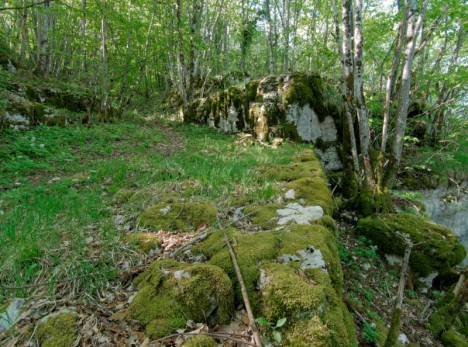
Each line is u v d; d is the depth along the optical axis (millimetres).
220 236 2824
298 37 14141
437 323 3545
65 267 2445
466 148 10664
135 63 12164
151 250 2816
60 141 7426
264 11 15195
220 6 14328
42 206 3580
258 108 9047
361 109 5465
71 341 1773
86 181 5031
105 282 2357
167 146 8086
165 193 4297
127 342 1816
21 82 10367
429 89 9906
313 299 1849
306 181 4586
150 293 2113
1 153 6000
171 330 1860
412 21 5070
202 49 12812
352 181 6270
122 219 3523
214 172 4855
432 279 4488
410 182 8289
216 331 1932
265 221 3324
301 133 8516
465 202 8727
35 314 2008
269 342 1784
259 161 6254
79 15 9117
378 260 4602
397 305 2275
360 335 2625
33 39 15141
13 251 2561
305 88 8438
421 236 4688
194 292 2018
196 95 13797
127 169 5527
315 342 1691
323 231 2939
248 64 20406
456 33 9727
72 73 16469
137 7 11289
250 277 2195
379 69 7938
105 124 9891
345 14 5234
